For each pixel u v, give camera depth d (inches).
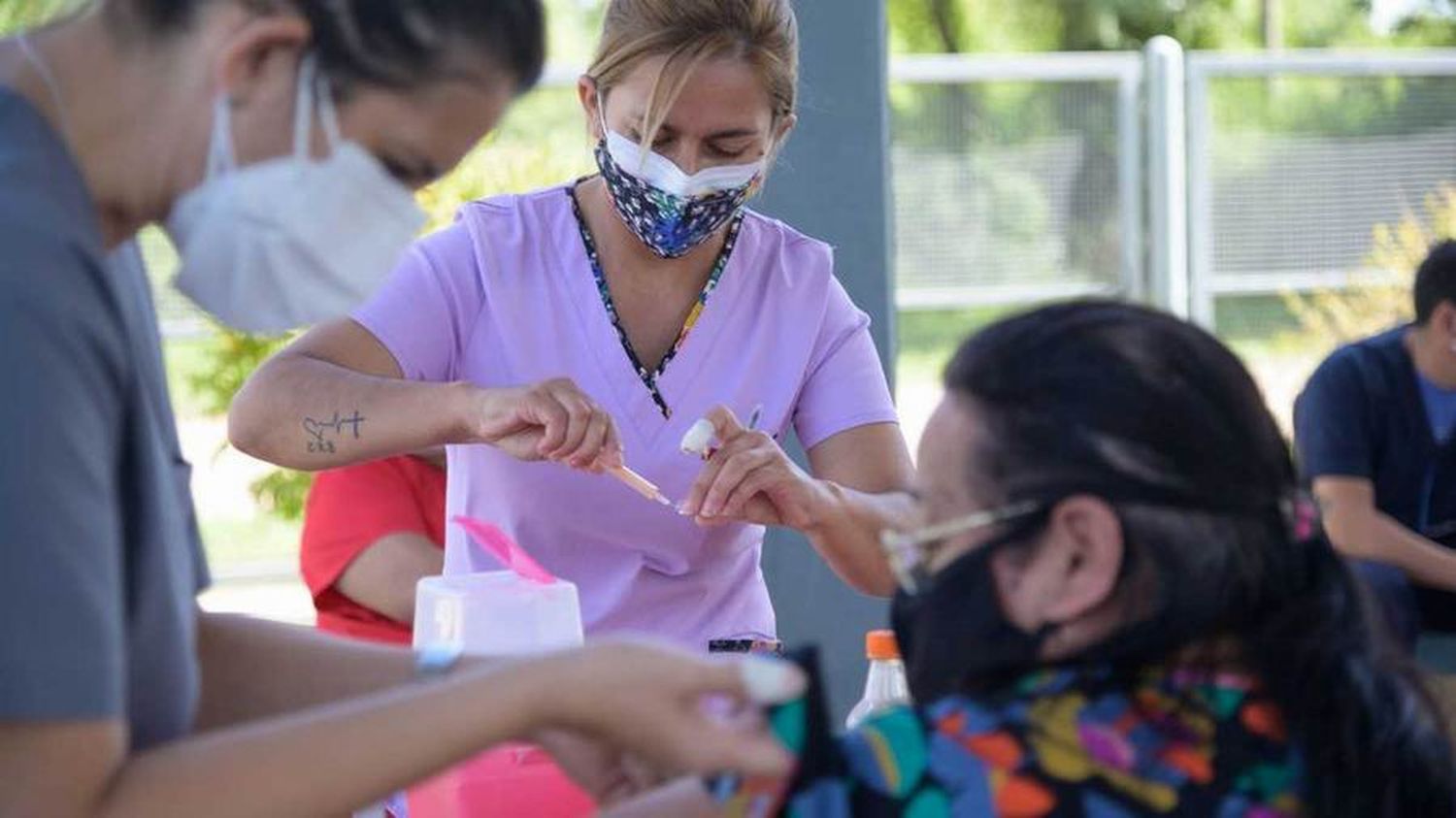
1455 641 202.8
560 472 122.8
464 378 126.7
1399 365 212.2
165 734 71.7
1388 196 427.8
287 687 86.1
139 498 68.6
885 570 122.2
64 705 61.0
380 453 119.8
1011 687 73.7
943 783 71.2
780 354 128.4
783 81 120.9
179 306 285.7
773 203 175.8
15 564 60.4
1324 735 73.5
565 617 108.1
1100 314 75.0
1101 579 72.3
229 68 66.9
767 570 175.8
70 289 63.6
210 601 329.4
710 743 65.6
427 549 155.6
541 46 71.4
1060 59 413.1
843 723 158.4
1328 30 931.3
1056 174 415.8
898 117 412.2
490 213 127.3
